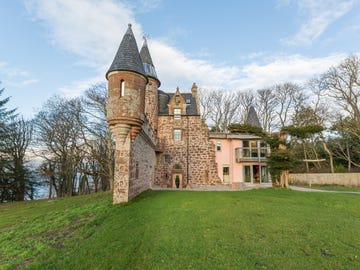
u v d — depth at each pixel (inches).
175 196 469.1
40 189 1124.5
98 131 965.8
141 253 180.7
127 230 238.8
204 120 898.7
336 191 673.0
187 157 868.6
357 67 1000.9
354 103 1020.5
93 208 383.9
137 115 407.8
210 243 203.2
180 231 234.1
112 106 403.9
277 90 1401.3
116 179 393.7
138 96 418.3
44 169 1029.2
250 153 896.3
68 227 284.0
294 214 317.7
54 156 1018.1
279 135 747.4
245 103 1482.5
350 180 936.3
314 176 1018.1
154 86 874.8
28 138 1044.5
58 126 952.3
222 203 388.8
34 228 304.5
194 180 854.5
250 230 242.8
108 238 216.7
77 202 538.0
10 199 994.1
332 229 252.1
